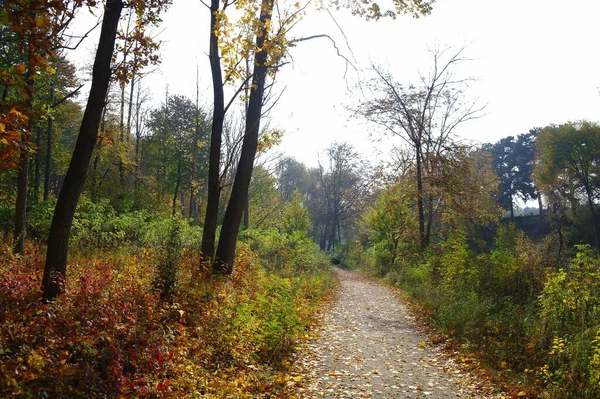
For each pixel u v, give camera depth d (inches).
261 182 1555.1
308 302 540.1
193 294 342.0
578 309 306.3
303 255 968.3
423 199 1134.4
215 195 482.3
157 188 1557.6
